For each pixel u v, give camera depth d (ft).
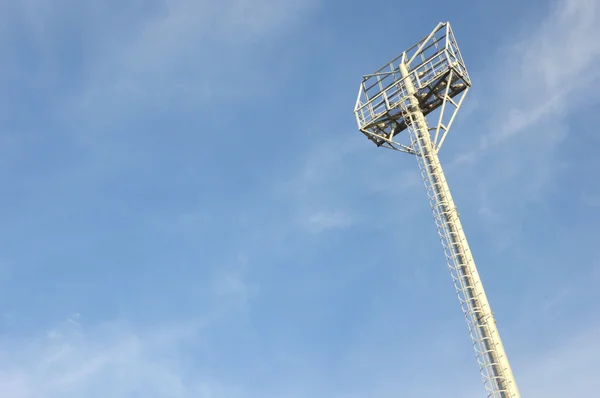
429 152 176.86
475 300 148.25
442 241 160.35
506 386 135.33
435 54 190.70
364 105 200.54
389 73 200.44
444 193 167.02
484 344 142.00
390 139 194.18
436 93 191.31
